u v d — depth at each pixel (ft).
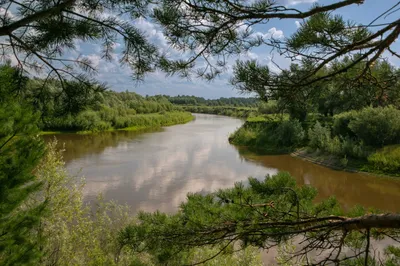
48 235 21.25
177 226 9.62
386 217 6.33
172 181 57.41
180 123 200.85
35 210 18.15
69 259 22.35
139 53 8.24
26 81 7.98
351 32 6.94
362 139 71.92
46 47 7.84
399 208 48.62
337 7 6.71
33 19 6.78
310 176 66.74
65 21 7.59
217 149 96.37
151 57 8.39
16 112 13.56
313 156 80.28
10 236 16.12
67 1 6.84
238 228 8.09
